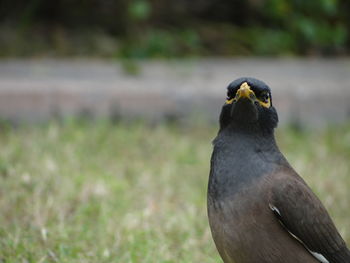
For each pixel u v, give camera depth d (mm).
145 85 14320
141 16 17156
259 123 7184
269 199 6875
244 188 6918
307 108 14516
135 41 18312
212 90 14250
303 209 7008
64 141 12312
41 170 10703
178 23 19281
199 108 14180
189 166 12031
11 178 10383
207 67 16500
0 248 8258
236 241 6887
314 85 14781
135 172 11461
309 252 7156
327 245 7203
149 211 9758
